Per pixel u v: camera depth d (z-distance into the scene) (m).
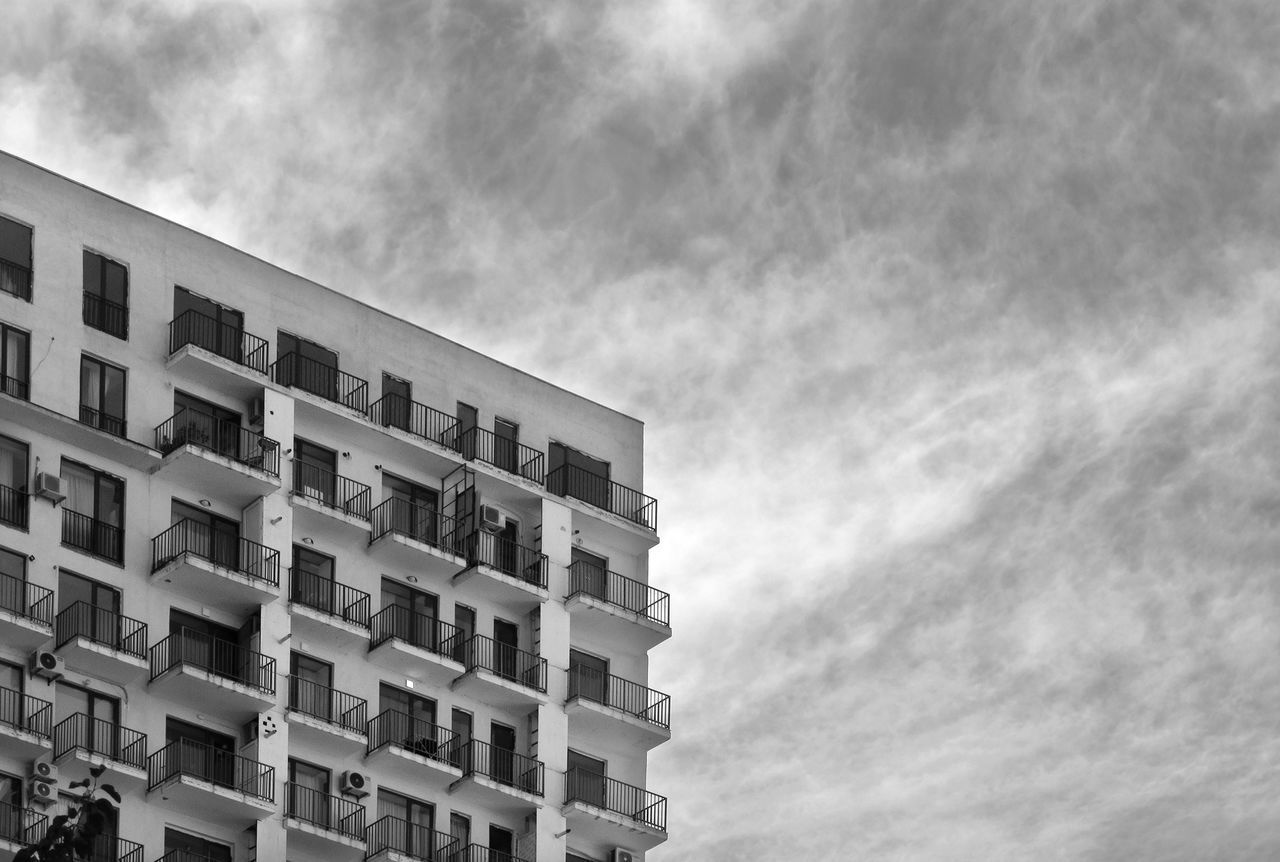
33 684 101.69
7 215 107.25
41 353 106.06
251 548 107.69
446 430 115.12
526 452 117.06
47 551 103.50
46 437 105.06
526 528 115.88
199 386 109.31
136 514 106.19
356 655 109.56
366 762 108.31
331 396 112.69
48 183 108.50
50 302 106.94
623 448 120.19
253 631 106.81
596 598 115.00
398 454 113.25
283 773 105.69
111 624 104.00
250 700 105.38
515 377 118.19
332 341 113.75
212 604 106.75
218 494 108.25
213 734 105.38
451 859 109.12
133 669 103.56
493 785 110.44
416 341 116.00
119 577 104.88
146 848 102.38
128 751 102.81
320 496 110.12
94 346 107.38
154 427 107.75
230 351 110.75
